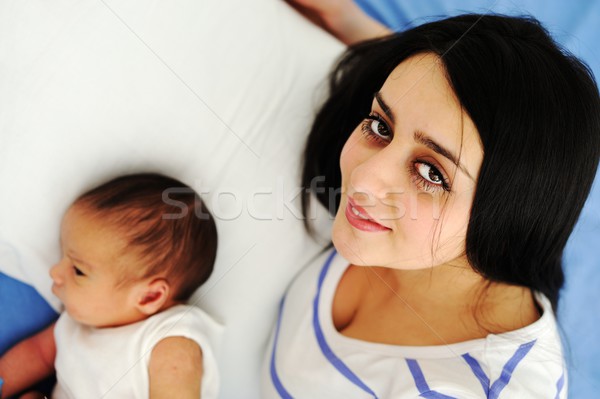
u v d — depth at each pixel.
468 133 0.51
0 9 0.71
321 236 0.83
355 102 0.77
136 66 0.74
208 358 0.74
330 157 0.80
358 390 0.66
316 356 0.70
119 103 0.74
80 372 0.71
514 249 0.61
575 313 0.93
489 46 0.53
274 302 0.81
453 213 0.55
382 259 0.63
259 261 0.80
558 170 0.54
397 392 0.61
